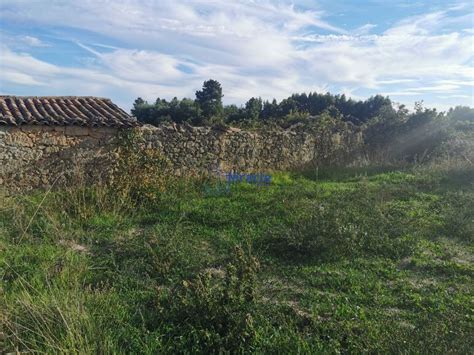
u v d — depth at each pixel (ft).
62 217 29.73
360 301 19.69
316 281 21.74
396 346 14.78
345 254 25.49
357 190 39.96
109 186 37.19
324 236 26.35
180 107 104.78
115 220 31.01
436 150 64.18
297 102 132.67
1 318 15.48
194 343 15.25
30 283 19.20
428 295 20.40
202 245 27.12
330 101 139.85
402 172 55.72
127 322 16.69
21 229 26.73
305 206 34.35
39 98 44.09
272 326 16.62
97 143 40.63
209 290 17.26
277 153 57.82
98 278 21.04
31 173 38.58
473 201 35.81
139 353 14.87
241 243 26.86
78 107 43.88
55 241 26.17
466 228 29.84
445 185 45.60
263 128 57.82
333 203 35.19
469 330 16.38
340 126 66.23
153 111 109.19
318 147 62.69
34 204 31.53
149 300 18.88
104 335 15.15
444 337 15.31
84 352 13.96
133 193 36.17
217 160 51.03
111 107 45.50
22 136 38.19
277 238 26.89
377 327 16.78
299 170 59.16
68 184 39.37
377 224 29.40
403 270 23.75
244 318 15.64
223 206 35.42
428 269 23.86
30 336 14.99
